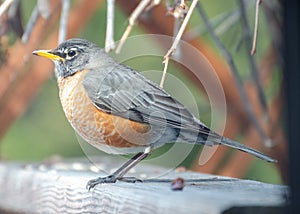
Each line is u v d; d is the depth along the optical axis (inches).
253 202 250.1
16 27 488.7
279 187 319.3
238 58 577.6
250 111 473.1
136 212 291.7
